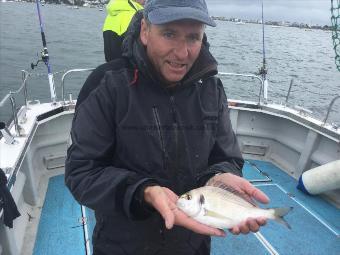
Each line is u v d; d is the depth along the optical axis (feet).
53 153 14.34
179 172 4.86
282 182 14.55
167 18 4.00
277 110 15.33
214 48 76.84
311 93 45.78
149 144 4.64
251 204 4.90
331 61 78.33
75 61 58.03
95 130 4.48
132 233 4.89
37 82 45.55
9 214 7.32
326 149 13.84
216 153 5.47
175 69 4.34
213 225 4.63
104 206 4.22
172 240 4.99
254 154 16.78
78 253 9.81
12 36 83.05
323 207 12.87
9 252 8.49
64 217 11.43
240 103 15.97
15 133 10.92
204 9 4.32
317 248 10.62
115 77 4.59
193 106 4.93
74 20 138.21
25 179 11.02
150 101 4.64
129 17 10.50
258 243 10.64
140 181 4.17
